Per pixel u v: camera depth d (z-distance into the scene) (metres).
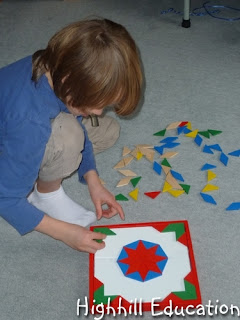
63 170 1.26
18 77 1.07
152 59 1.92
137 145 1.55
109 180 1.47
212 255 1.24
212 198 1.37
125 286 1.16
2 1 2.39
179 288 1.15
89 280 1.18
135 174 1.47
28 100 1.04
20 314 1.16
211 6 2.20
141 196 1.41
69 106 1.00
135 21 2.16
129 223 1.33
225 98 1.71
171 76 1.83
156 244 1.24
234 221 1.31
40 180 1.31
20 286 1.21
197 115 1.65
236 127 1.59
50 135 1.08
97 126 1.40
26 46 2.07
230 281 1.18
